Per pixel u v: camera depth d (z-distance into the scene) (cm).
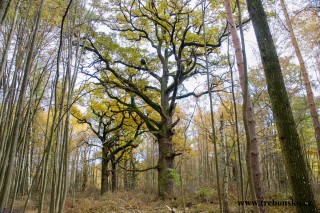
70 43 311
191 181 1708
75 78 327
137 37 1308
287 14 812
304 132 1255
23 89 251
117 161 1964
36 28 264
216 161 194
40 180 286
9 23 321
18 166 307
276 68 286
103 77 1283
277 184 1262
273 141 1024
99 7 403
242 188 190
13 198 277
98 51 1202
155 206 1002
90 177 3275
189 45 1202
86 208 907
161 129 1307
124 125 1812
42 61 384
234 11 938
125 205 1012
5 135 279
